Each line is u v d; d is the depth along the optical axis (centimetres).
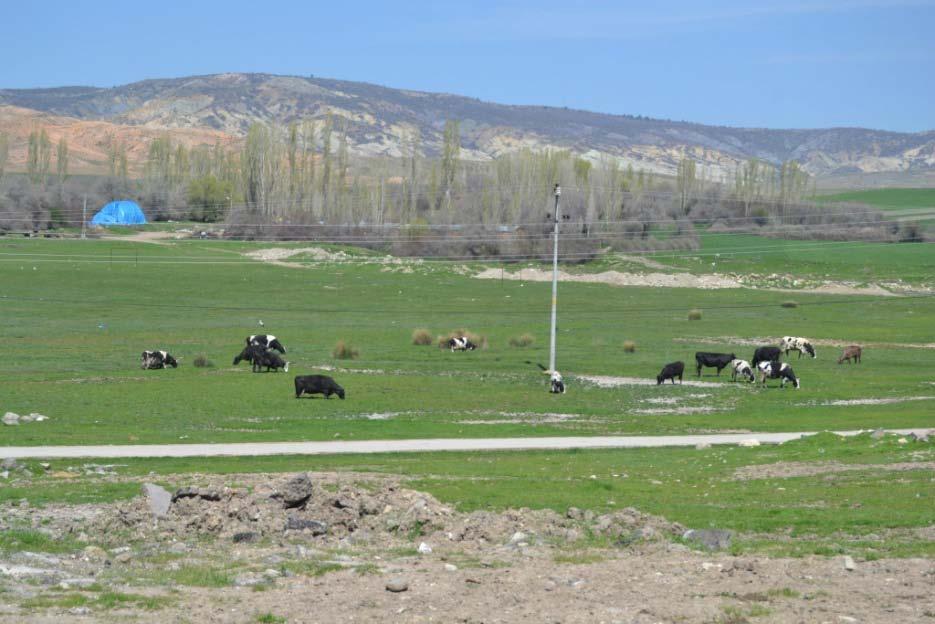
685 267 13800
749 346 8250
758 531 2080
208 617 1412
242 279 12219
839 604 1454
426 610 1448
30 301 10094
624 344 7881
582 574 1673
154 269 12519
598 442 3703
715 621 1377
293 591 1566
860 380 6191
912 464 2861
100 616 1410
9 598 1498
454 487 2552
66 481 2673
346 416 4459
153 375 5897
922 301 11906
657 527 2062
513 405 4947
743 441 3666
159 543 1992
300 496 2203
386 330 8894
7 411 4369
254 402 4838
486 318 9956
